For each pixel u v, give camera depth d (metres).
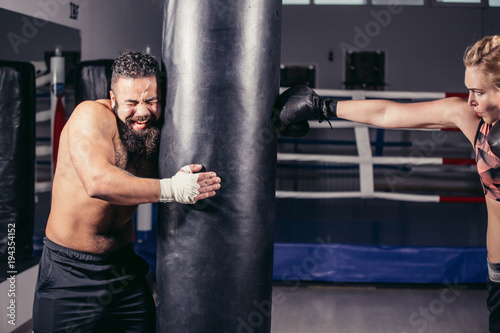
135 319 1.75
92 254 1.65
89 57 4.46
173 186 1.34
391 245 3.27
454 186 8.56
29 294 2.83
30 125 2.95
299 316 2.86
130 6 5.65
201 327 1.43
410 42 9.22
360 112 1.63
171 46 1.41
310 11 9.32
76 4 4.15
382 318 2.83
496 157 1.47
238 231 1.42
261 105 1.42
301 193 3.58
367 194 3.55
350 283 3.43
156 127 1.50
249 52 1.38
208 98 1.37
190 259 1.42
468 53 1.39
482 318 2.83
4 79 2.84
